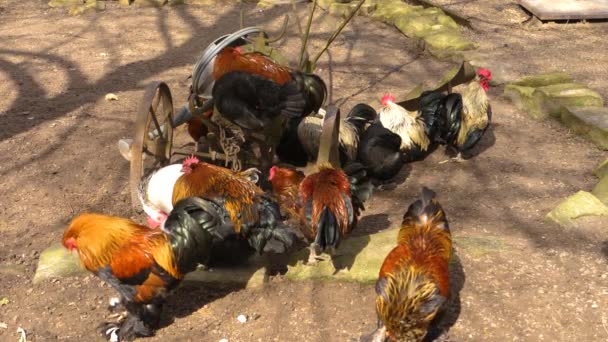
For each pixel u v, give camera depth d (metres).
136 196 5.11
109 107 6.55
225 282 4.76
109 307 4.69
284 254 4.92
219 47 5.10
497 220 5.22
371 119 5.73
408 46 7.88
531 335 4.46
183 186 4.71
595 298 4.64
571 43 7.77
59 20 9.02
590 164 5.78
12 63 7.44
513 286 4.72
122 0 9.53
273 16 8.96
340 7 8.91
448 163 5.82
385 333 4.30
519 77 6.88
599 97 6.33
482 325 4.51
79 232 4.39
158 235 4.42
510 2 9.33
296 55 7.57
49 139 6.09
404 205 5.38
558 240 5.03
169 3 9.52
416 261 4.24
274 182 4.88
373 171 5.41
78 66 7.35
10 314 4.65
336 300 4.70
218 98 4.99
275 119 5.14
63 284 4.82
